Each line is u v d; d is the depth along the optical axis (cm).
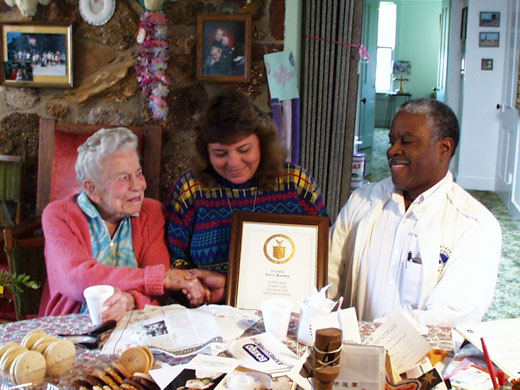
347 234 180
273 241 153
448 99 693
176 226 179
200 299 160
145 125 290
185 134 296
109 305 139
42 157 289
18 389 107
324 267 151
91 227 175
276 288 151
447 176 164
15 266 180
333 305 129
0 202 300
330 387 96
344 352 100
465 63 625
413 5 1111
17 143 305
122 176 169
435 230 157
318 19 297
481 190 646
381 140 987
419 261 158
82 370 114
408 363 113
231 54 283
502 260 419
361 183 439
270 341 126
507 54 591
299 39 298
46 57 293
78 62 295
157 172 287
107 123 299
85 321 142
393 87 1150
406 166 158
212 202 175
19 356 109
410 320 133
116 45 291
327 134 309
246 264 153
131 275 160
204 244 174
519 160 516
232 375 109
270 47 285
